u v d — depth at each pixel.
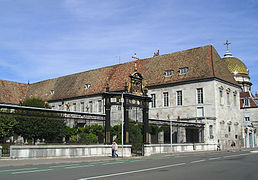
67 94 68.75
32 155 21.39
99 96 60.81
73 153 23.91
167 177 12.79
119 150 26.61
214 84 46.09
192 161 21.81
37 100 51.38
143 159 24.41
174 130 38.72
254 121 64.69
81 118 24.70
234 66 78.56
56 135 36.66
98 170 15.46
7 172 14.34
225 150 42.75
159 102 52.25
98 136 33.59
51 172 14.42
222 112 47.31
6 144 24.22
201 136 41.91
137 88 28.64
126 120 26.86
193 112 47.59
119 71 62.38
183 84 49.53
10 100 72.25
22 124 38.28
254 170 15.77
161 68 54.84
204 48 51.88
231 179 12.31
